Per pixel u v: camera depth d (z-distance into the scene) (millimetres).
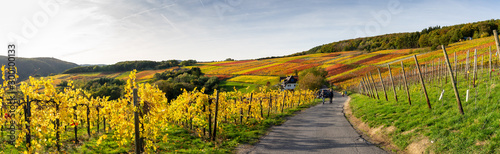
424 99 15367
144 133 9672
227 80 103312
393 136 10766
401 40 149125
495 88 11828
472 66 28062
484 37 110562
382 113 15539
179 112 15398
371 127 13547
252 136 13125
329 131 13680
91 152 10086
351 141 11148
